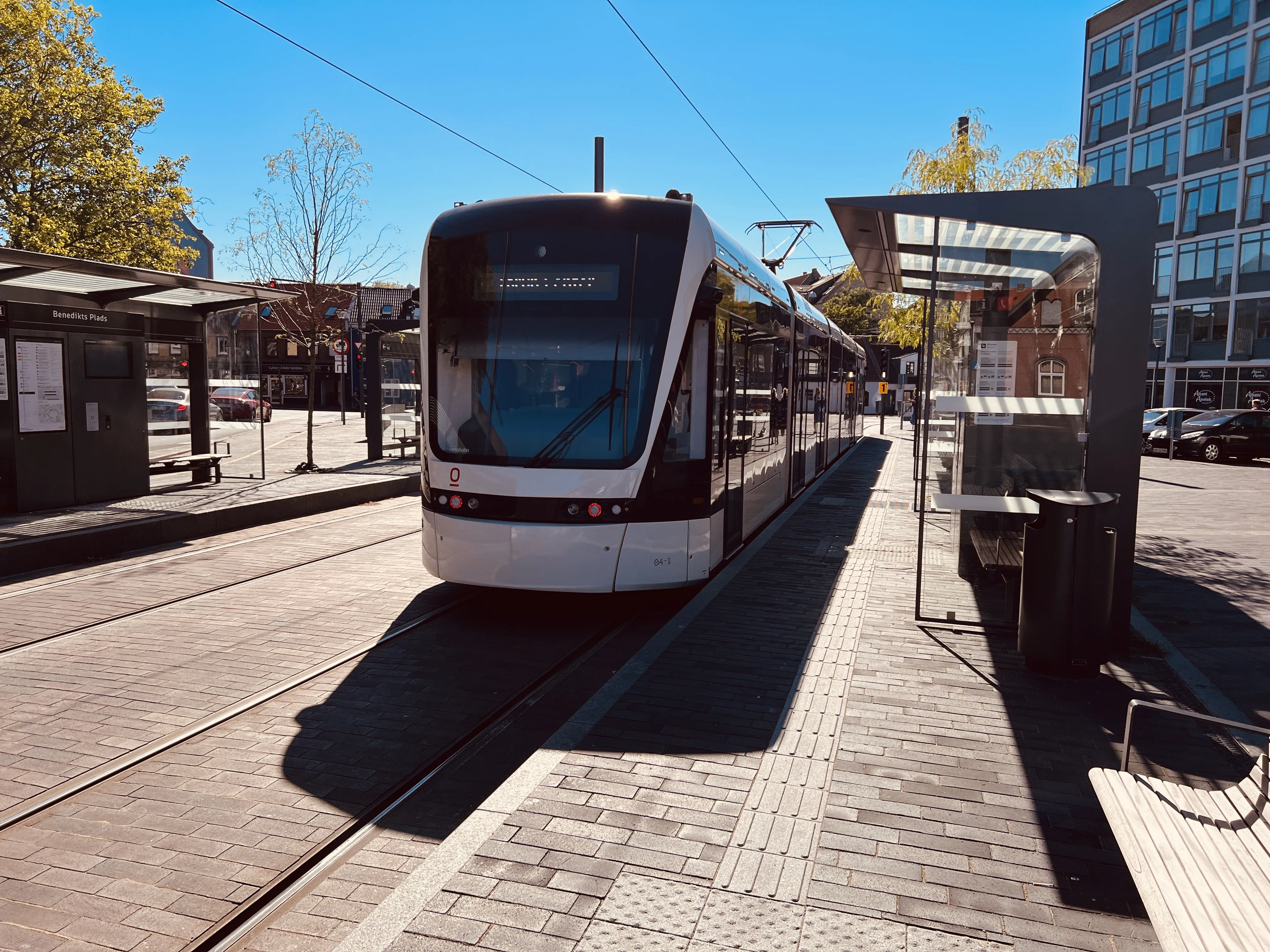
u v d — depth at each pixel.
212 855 3.72
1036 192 6.20
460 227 7.57
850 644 6.23
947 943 2.90
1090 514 5.43
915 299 19.25
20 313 10.97
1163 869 2.58
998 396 6.64
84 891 3.45
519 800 3.84
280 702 5.48
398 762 4.66
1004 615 6.98
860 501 14.15
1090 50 47.34
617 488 6.98
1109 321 6.16
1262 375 38.00
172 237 27.05
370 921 2.97
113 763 4.59
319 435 27.97
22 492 11.05
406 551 10.33
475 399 7.26
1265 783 2.92
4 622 7.12
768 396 10.74
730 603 7.40
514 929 2.94
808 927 2.97
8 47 23.48
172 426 14.21
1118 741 4.61
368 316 50.66
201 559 9.73
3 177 23.59
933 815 3.76
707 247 7.56
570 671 6.18
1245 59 38.06
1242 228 38.59
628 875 3.26
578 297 7.24
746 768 4.20
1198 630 7.11
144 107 25.91
